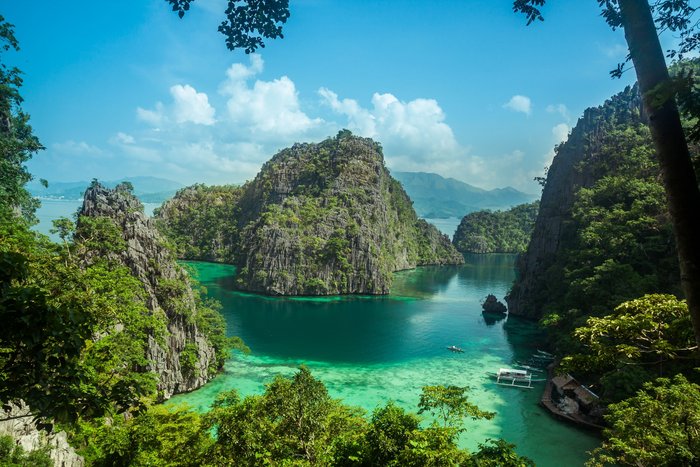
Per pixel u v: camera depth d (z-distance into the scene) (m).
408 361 78.25
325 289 143.62
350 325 104.50
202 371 63.19
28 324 8.96
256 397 30.95
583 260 86.00
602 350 18.75
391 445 24.77
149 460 28.62
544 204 126.56
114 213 62.19
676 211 8.97
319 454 27.94
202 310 72.94
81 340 9.90
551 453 46.72
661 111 9.07
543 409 57.72
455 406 29.20
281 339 91.25
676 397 29.70
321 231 158.12
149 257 60.16
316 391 30.80
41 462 24.08
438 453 23.20
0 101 50.28
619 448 30.91
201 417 32.53
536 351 84.69
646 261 74.12
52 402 9.44
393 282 173.88
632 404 35.41
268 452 27.19
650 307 18.83
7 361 9.72
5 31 37.38
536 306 110.06
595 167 112.31
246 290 144.00
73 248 54.75
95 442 29.83
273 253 144.75
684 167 8.93
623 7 9.65
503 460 23.48
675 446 27.25
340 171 198.62
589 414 54.03
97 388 11.27
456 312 120.31
